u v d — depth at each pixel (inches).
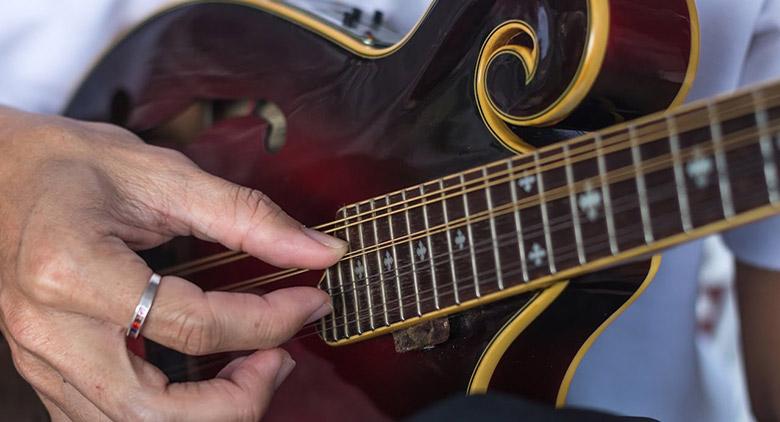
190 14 22.7
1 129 21.7
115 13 26.4
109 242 19.5
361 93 20.4
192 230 20.3
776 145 14.9
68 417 21.1
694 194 15.7
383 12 24.1
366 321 19.6
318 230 20.1
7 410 23.6
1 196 20.3
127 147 20.8
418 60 19.6
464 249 18.1
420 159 19.6
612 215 16.5
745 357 26.2
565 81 17.6
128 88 23.6
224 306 19.1
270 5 21.8
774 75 23.6
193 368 21.5
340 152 20.6
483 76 18.8
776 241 24.5
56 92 26.9
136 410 19.3
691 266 25.6
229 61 22.3
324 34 21.1
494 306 18.8
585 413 16.0
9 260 19.8
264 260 20.1
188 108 22.8
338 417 20.6
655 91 17.8
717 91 23.8
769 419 26.3
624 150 16.2
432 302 18.7
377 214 19.2
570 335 18.9
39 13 26.3
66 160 20.4
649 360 26.3
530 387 19.3
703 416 27.3
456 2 19.1
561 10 17.6
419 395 19.8
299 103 21.2
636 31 17.4
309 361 20.6
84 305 19.1
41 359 19.7
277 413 20.9
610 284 18.3
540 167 17.1
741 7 23.0
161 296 19.0
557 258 17.1
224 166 22.2
